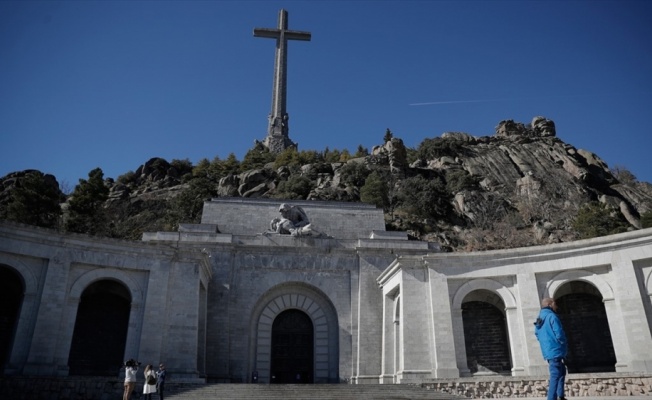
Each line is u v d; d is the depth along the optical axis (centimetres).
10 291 3091
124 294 3381
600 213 7338
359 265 4097
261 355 3866
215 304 3803
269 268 4009
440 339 3253
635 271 2967
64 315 2988
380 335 3884
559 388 995
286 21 12800
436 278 3416
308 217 4491
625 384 2581
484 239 7488
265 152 11456
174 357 3152
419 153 11288
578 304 3341
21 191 6350
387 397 2650
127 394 2383
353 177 8750
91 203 6925
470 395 2861
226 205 4450
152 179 9888
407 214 7906
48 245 3025
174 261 3359
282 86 12506
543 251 3269
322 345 3944
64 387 2631
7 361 2770
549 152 11444
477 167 10719
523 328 3167
